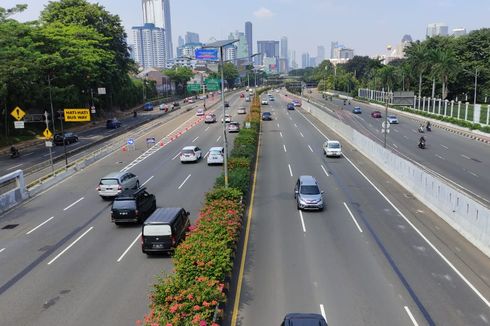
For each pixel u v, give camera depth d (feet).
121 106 347.36
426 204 89.04
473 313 46.93
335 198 95.04
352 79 560.20
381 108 349.20
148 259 63.31
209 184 110.22
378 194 98.37
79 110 160.66
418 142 177.99
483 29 332.80
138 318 46.62
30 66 176.86
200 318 37.14
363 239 69.41
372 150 140.15
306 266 59.21
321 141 181.37
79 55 216.74
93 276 57.98
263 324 45.01
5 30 176.96
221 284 45.42
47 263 63.16
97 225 80.64
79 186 114.32
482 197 94.12
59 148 184.55
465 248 65.51
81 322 46.26
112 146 177.17
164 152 163.32
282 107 349.00
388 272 57.11
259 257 62.54
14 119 209.05
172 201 94.89
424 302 49.26
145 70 507.71
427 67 300.81
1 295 53.31
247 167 107.45
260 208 88.12
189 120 266.57
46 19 272.51
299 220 79.71
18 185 101.04
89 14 276.21
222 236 56.95
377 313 46.96
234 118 265.95
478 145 170.19
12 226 82.23
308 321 38.19
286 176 117.50
